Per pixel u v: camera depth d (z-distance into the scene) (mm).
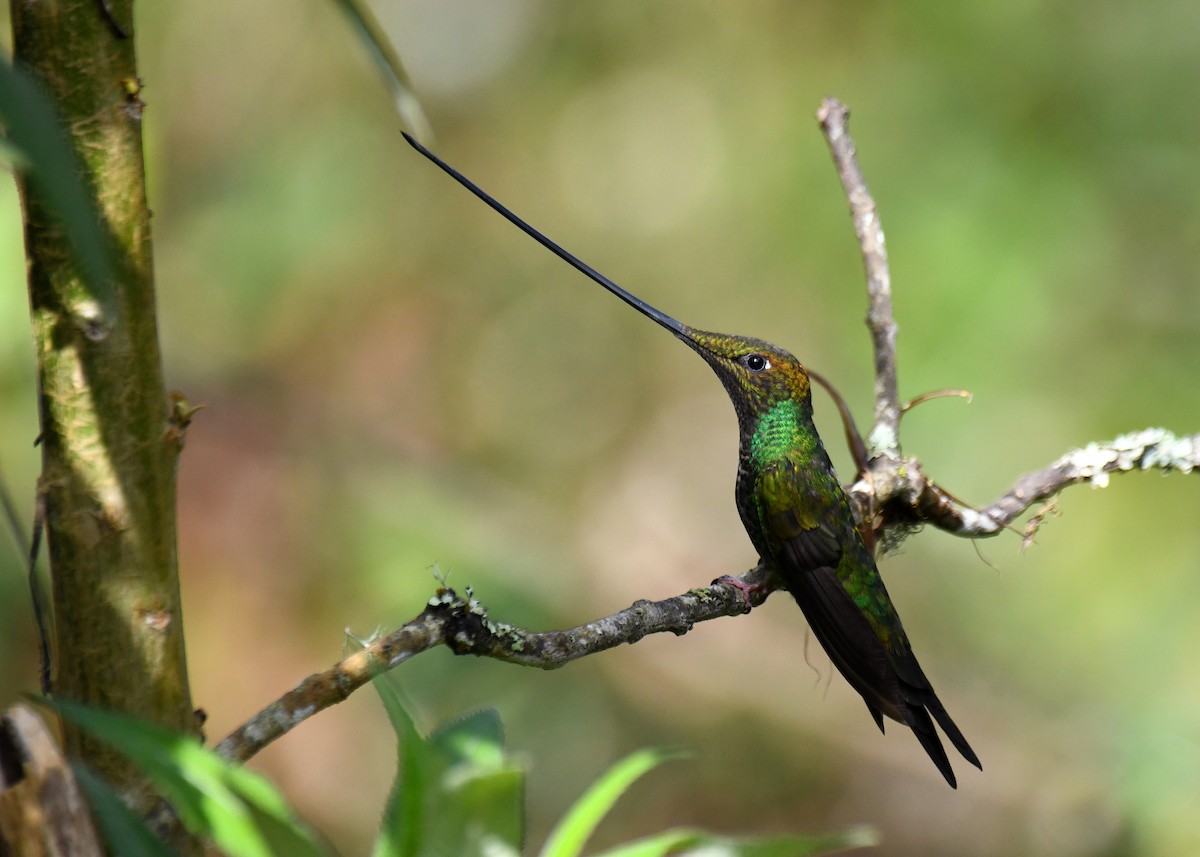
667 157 14188
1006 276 11398
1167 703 11352
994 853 11477
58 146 1924
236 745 2684
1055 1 12055
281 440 10031
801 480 5770
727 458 14586
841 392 12438
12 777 2266
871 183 12164
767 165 13430
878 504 5477
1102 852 11023
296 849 2236
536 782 10727
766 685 12469
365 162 13570
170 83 12805
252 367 11984
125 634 2938
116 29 2818
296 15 13297
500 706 10375
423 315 13781
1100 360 11602
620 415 14617
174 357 11562
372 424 12336
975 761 5312
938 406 11289
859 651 5469
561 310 14672
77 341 2869
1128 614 11914
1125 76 11836
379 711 9609
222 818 2195
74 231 1919
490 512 11023
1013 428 11344
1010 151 11836
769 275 13359
